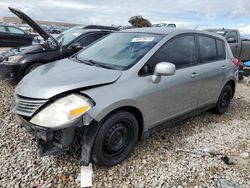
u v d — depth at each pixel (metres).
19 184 2.62
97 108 2.65
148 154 3.33
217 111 4.93
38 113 2.65
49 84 2.77
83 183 2.68
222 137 4.03
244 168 3.14
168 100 3.49
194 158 3.30
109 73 3.01
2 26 14.09
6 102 4.87
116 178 2.81
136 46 3.52
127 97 2.89
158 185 2.74
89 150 2.75
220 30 10.93
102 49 3.79
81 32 6.95
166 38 3.56
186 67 3.79
